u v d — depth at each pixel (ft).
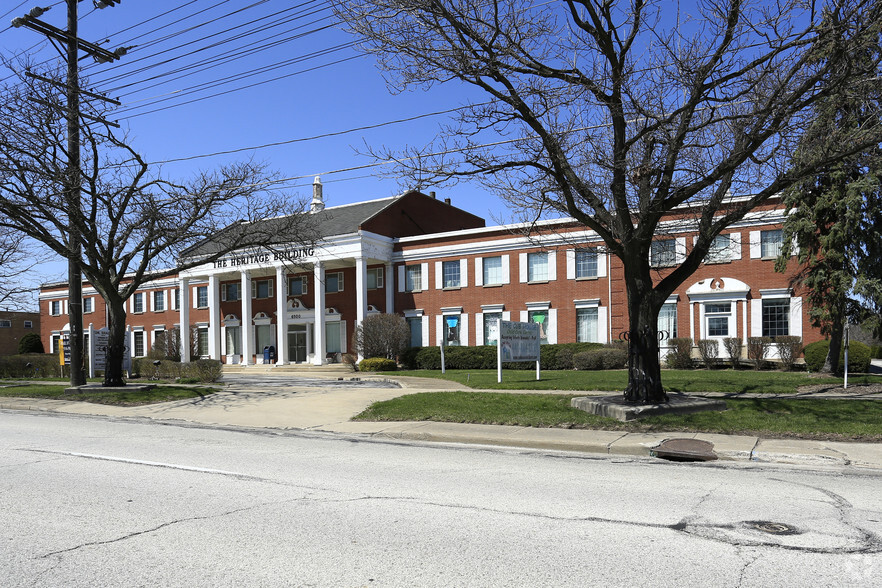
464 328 121.80
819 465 30.19
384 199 142.51
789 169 41.39
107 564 16.29
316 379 94.17
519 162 43.29
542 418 42.47
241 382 87.61
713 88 40.22
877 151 41.04
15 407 61.26
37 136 58.54
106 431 43.68
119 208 64.28
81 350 69.51
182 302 146.20
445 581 15.07
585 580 15.12
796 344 82.48
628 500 23.06
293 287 144.15
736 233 96.68
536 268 116.06
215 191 62.59
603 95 41.70
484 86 42.04
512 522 20.08
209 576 15.42
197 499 23.21
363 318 121.90
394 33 41.11
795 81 41.55
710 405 43.73
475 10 40.16
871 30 34.73
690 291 99.04
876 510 21.57
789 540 18.19
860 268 64.44
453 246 124.36
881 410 40.47
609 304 107.86
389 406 50.90
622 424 39.96
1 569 15.97
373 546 17.66
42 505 22.34
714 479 26.99
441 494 24.06
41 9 61.52
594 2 44.14
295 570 15.80
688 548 17.46
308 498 23.38
